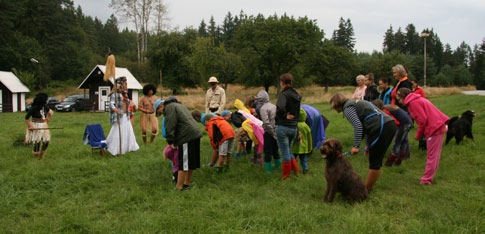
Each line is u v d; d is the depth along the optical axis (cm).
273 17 4744
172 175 709
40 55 6109
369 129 562
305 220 467
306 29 4603
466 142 927
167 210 514
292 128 648
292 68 4847
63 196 598
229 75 4428
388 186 617
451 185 618
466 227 450
